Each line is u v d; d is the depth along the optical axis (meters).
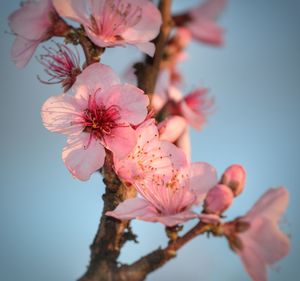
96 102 0.36
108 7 0.36
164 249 0.34
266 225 0.33
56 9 0.36
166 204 0.35
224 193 0.34
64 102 0.36
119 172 0.35
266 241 0.33
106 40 0.36
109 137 0.35
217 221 0.33
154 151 0.35
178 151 0.35
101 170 0.36
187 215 0.33
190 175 0.35
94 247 0.34
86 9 0.36
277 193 0.33
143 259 0.34
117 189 0.35
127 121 0.35
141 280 0.34
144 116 0.35
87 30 0.35
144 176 0.35
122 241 0.34
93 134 0.35
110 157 0.35
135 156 0.35
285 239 0.33
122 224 0.34
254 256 0.33
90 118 0.35
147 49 0.36
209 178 0.35
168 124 0.36
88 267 0.34
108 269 0.34
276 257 0.33
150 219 0.34
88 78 0.36
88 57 0.36
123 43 0.36
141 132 0.35
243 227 0.33
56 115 0.36
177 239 0.34
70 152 0.35
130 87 0.36
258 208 0.33
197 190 0.35
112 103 0.36
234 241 0.33
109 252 0.34
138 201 0.35
